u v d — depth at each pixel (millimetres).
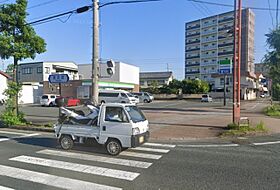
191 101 48250
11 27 13266
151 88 66250
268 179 5441
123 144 7426
